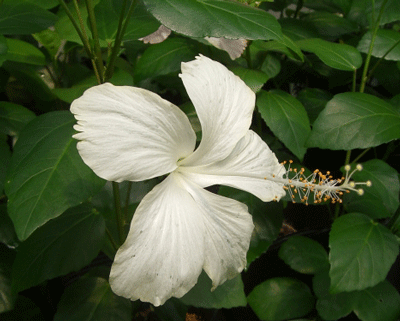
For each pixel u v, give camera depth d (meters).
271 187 0.19
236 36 0.15
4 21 0.23
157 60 0.28
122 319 0.23
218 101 0.17
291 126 0.26
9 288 0.24
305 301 0.32
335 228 0.26
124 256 0.14
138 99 0.14
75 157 0.18
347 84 0.41
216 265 0.17
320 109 0.34
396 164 0.40
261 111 0.26
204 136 0.16
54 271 0.22
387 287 0.31
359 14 0.36
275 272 0.36
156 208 0.15
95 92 0.14
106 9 0.21
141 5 0.21
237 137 0.17
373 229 0.26
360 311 0.30
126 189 0.27
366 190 0.29
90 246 0.22
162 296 0.15
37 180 0.18
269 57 0.31
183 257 0.15
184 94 0.35
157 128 0.15
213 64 0.17
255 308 0.32
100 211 0.26
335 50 0.28
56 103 0.31
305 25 0.34
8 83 0.33
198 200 0.17
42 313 0.28
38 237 0.22
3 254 0.25
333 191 0.18
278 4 0.40
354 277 0.25
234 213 0.17
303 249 0.33
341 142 0.24
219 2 0.16
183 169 0.17
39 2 0.27
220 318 0.33
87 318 0.23
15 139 0.25
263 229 0.28
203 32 0.15
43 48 0.30
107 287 0.24
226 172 0.18
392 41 0.29
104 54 0.32
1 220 0.24
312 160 0.42
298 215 0.41
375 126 0.24
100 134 0.13
